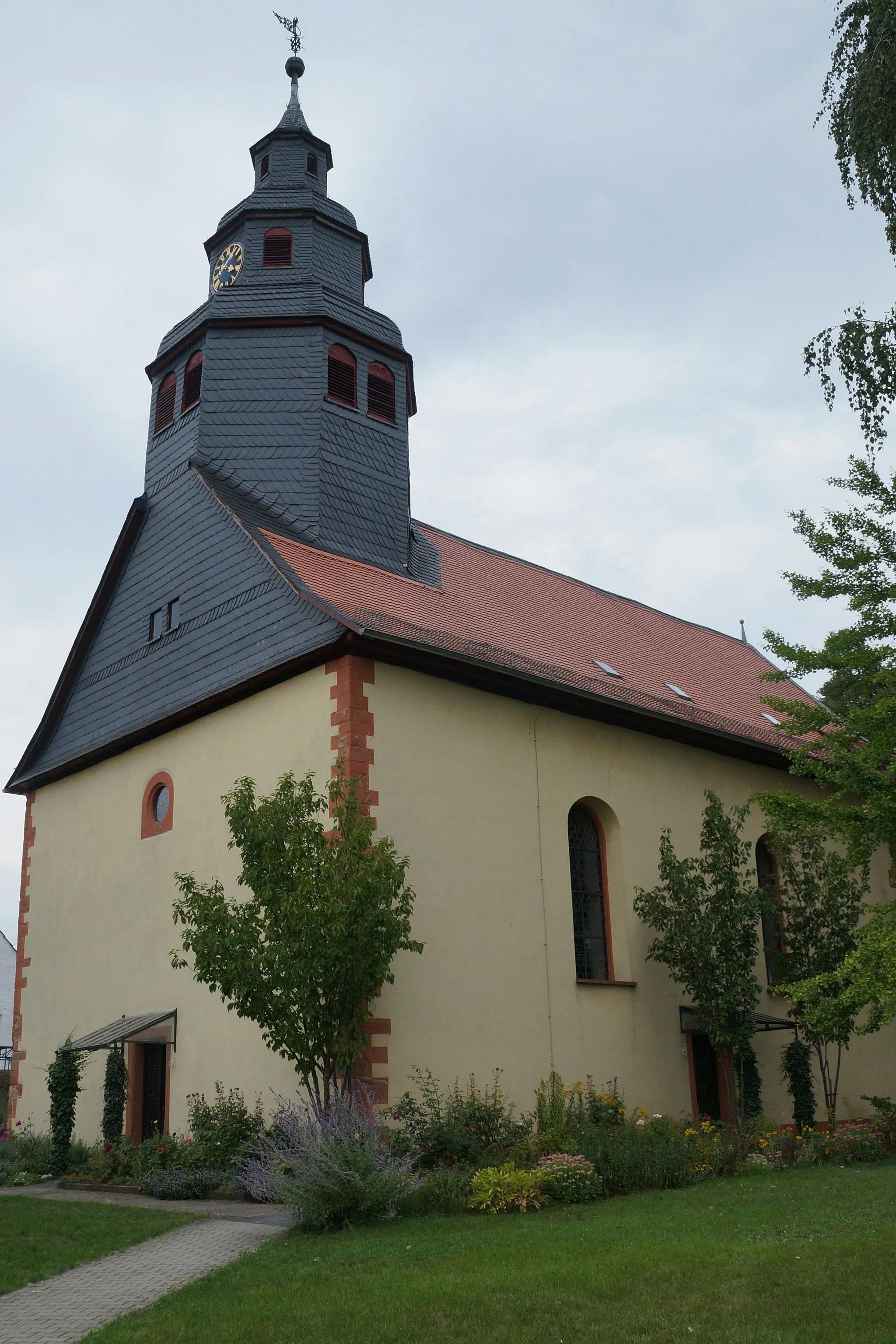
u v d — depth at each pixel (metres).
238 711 17.20
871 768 14.16
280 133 23.78
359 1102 13.55
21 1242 10.83
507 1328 7.32
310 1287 8.55
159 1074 17.30
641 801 19.03
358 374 21.28
